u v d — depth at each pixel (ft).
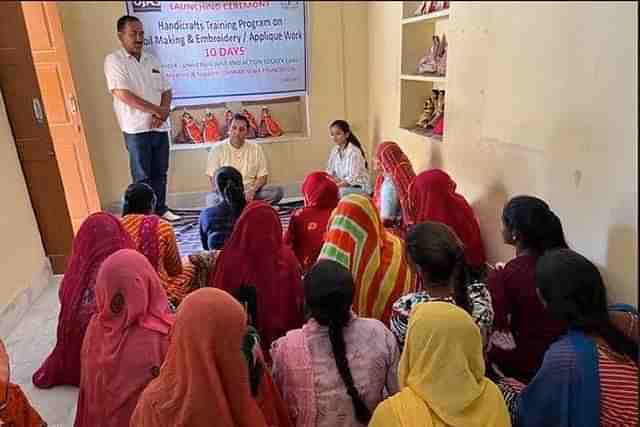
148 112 11.93
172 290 6.72
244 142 12.38
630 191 4.71
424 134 10.59
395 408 3.49
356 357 4.12
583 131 5.28
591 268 3.95
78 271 6.13
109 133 13.39
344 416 4.11
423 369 3.49
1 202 8.16
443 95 10.78
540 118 6.01
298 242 7.74
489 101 7.20
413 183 7.82
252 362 3.82
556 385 3.82
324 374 4.09
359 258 5.84
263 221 5.76
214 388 3.49
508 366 5.37
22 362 7.04
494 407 3.48
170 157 13.80
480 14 7.18
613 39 4.72
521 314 5.26
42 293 9.02
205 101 13.69
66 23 12.37
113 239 6.14
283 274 5.80
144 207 7.23
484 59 7.22
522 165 6.54
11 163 8.70
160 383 3.68
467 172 8.17
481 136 7.55
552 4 5.51
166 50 13.05
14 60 8.54
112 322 4.66
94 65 12.83
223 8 13.03
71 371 6.29
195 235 11.72
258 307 5.59
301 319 5.88
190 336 3.47
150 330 4.63
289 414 4.21
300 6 13.38
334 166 12.44
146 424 3.64
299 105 15.06
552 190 5.91
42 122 8.89
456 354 3.40
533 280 5.11
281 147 14.47
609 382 3.71
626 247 4.85
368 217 5.97
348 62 14.19
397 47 11.86
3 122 8.59
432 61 10.57
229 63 13.51
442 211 7.41
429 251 4.52
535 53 5.95
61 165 12.30
